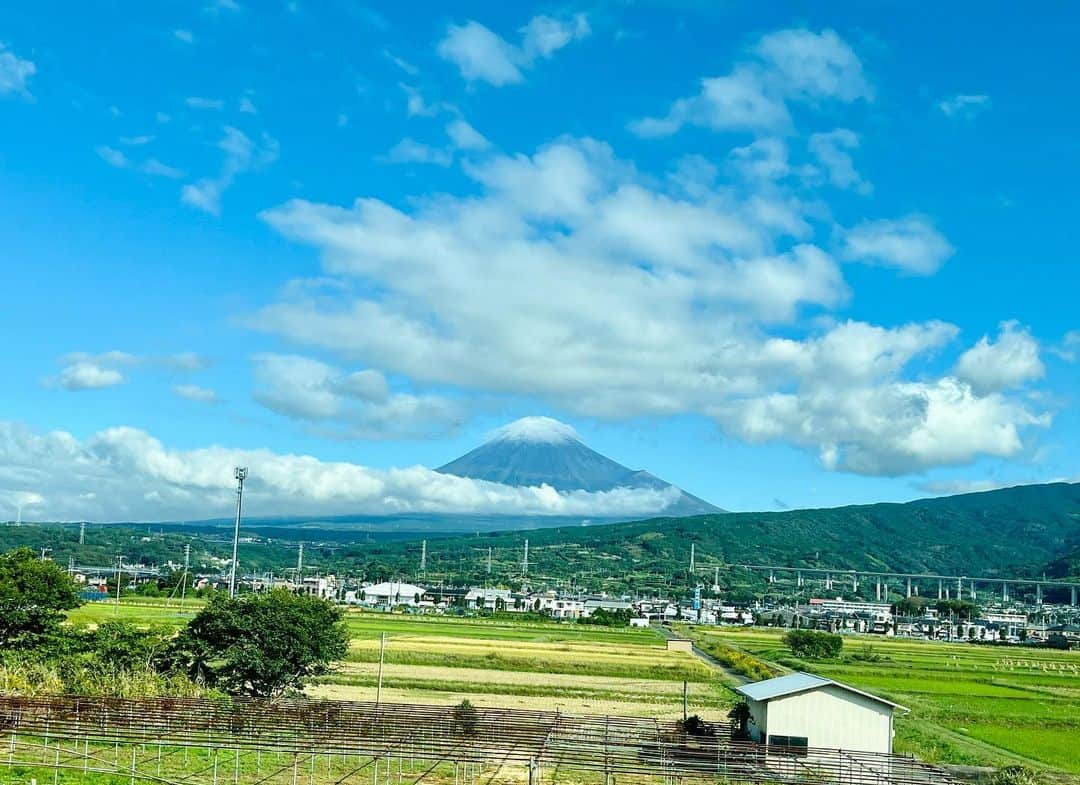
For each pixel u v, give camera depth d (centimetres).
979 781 5344
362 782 4928
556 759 5069
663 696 9119
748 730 6431
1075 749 7162
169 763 5103
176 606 16100
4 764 4506
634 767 5234
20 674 6688
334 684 8912
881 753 5519
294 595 7788
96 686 6600
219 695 6700
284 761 5397
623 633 19375
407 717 5981
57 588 7481
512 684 9350
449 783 5034
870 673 12550
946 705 9394
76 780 4509
